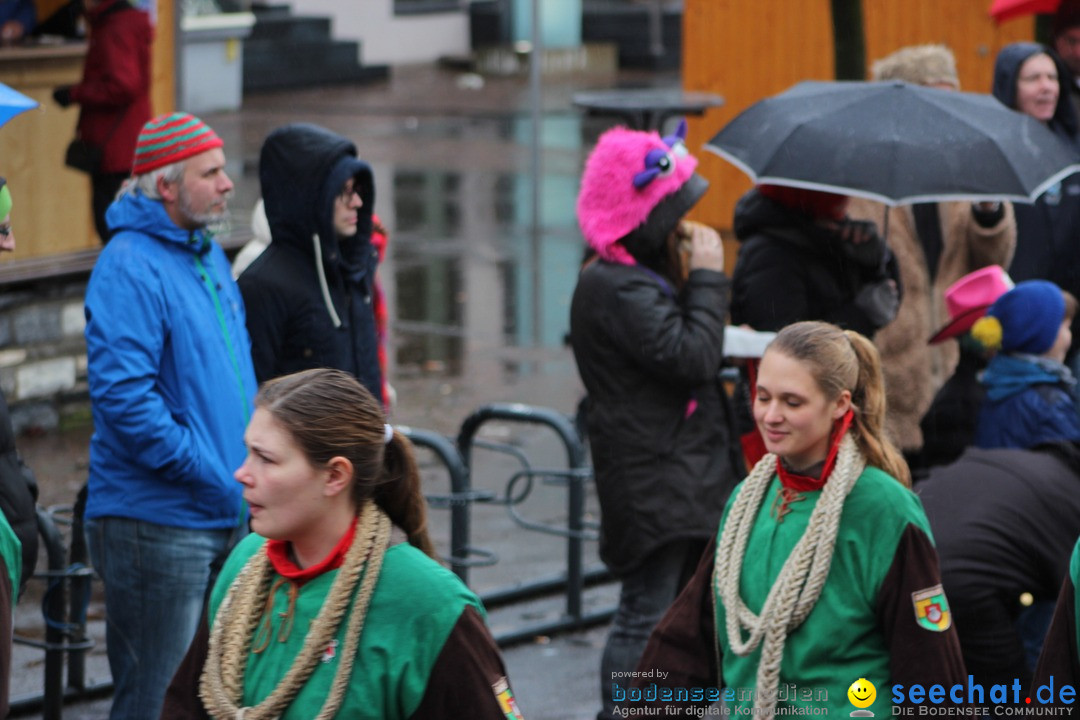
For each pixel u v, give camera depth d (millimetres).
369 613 6555
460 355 26906
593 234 11422
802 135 12648
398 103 63281
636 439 11375
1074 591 7211
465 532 14375
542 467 20438
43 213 23078
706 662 8539
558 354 27141
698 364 11242
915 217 14969
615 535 11547
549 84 70625
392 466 6891
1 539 7848
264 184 11719
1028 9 20516
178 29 25859
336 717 6469
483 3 76188
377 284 13414
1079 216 15664
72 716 12953
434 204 42312
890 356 14625
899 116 12758
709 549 8555
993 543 9648
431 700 6516
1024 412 11305
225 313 11117
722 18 26812
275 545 6785
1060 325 11422
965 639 9664
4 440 9484
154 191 10766
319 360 11789
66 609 13094
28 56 22453
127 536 10672
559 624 15156
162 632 10758
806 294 12688
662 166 11219
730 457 11773
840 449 7941
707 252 11555
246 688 6637
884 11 24766
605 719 11641
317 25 69438
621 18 77188
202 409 10766
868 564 7785
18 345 21156
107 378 10406
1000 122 12977
